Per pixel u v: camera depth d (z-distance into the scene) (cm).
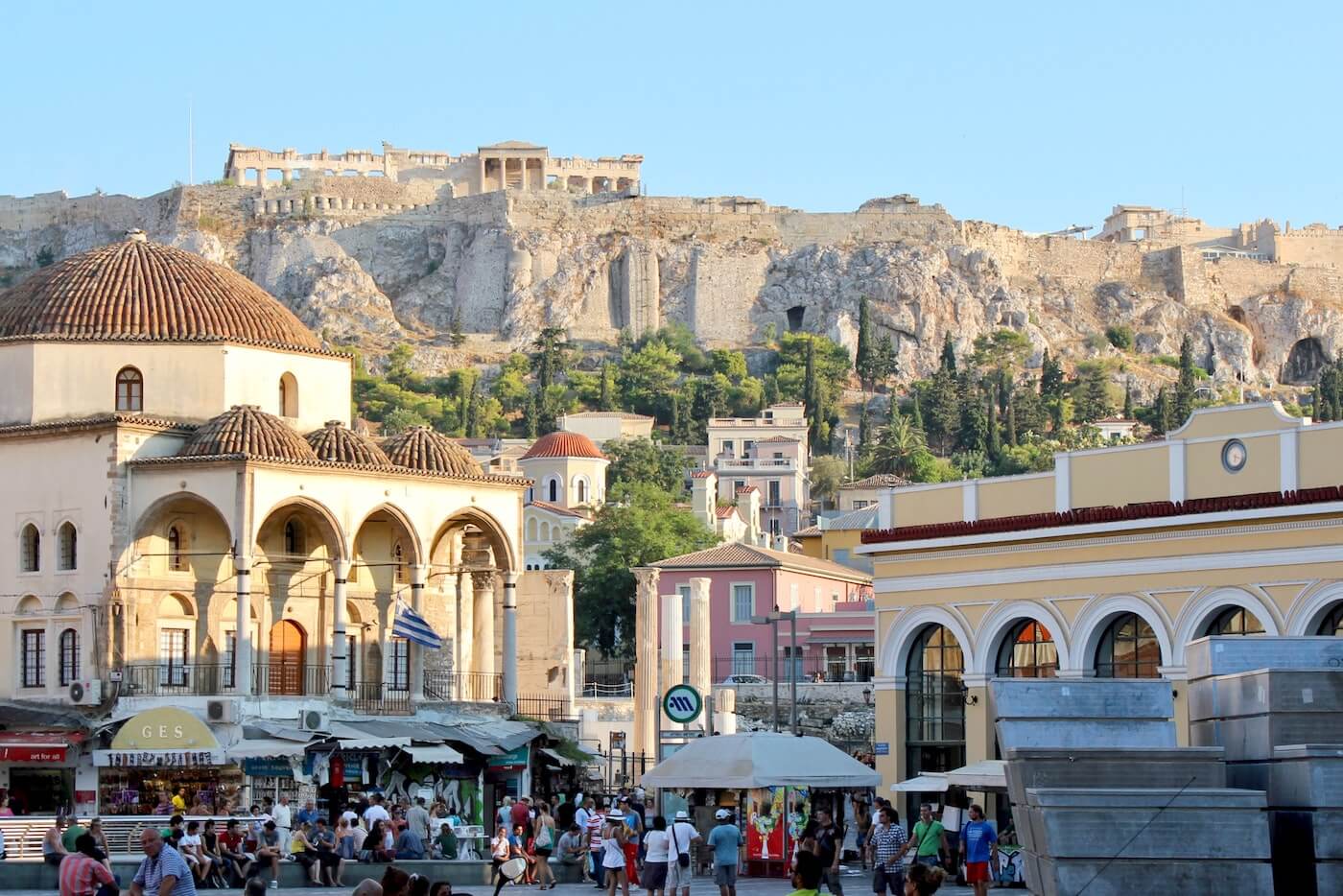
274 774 9919
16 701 10412
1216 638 4950
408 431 11388
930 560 8906
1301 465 7681
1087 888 4484
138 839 8225
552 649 12662
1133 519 8081
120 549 10200
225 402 10756
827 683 15812
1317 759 4562
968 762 8675
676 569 18150
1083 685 4803
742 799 8950
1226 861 4512
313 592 10875
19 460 10581
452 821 9006
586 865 8281
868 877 8025
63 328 10669
